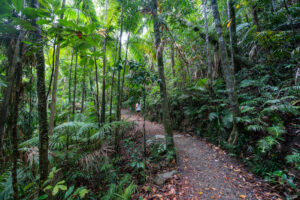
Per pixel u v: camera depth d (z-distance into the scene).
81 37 1.19
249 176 2.71
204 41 5.62
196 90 5.25
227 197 2.28
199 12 6.25
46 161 1.62
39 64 1.51
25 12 1.07
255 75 4.52
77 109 7.05
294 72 3.73
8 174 2.25
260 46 4.85
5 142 2.47
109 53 4.82
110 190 2.44
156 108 7.51
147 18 4.02
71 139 3.27
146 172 3.08
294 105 3.03
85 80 5.20
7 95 1.65
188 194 2.39
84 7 3.75
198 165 3.21
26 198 1.97
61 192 2.43
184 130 5.52
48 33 1.24
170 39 4.02
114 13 4.18
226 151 3.61
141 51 5.59
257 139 3.12
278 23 4.79
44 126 1.59
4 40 2.16
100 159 2.99
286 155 2.58
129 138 4.76
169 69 7.91
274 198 2.15
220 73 5.14
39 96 1.54
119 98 3.73
